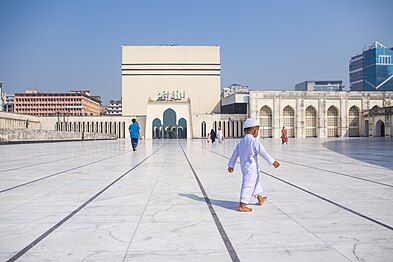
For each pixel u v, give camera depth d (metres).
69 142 50.19
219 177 11.64
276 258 4.38
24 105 168.62
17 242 5.01
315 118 77.81
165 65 97.12
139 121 82.75
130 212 6.71
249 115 76.94
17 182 10.50
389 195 8.27
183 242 4.99
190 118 81.25
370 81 157.38
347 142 45.12
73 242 5.00
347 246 4.79
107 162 17.38
